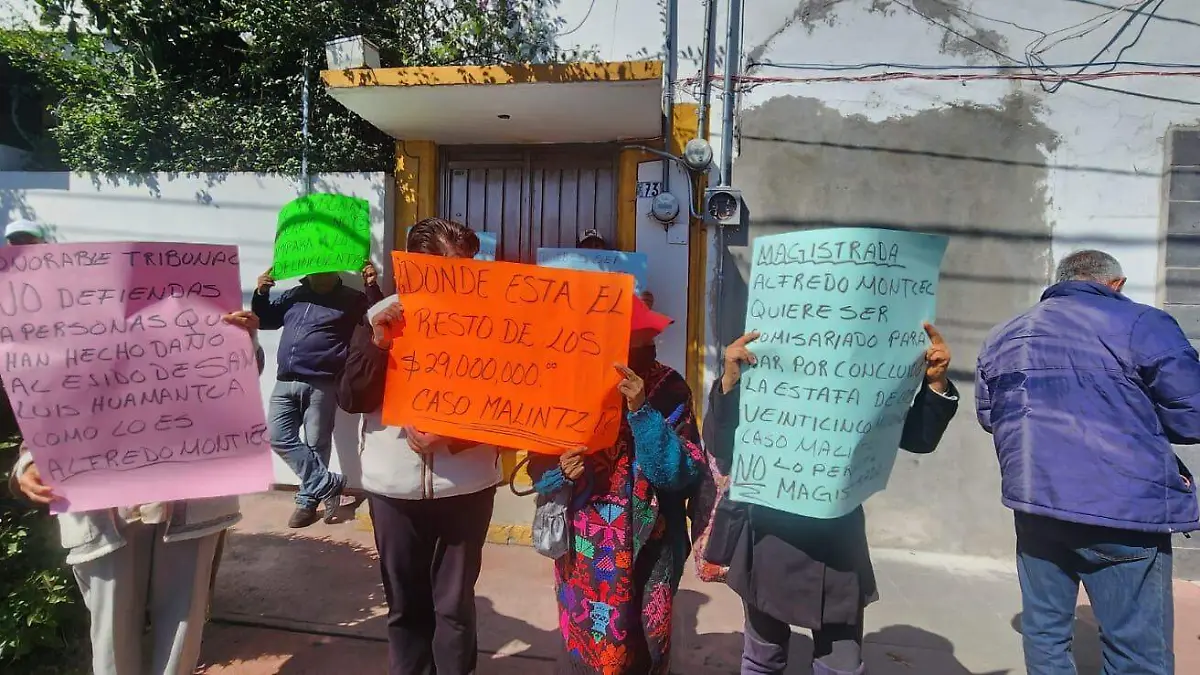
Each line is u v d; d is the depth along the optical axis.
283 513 5.07
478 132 5.37
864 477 2.28
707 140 5.06
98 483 2.30
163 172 5.76
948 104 4.83
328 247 4.39
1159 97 4.68
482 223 5.69
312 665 3.17
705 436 2.53
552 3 5.32
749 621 2.53
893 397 2.23
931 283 2.25
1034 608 2.64
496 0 5.39
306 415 4.72
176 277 2.36
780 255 2.30
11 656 2.71
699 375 5.10
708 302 5.08
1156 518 2.35
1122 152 4.73
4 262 2.23
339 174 5.59
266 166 5.94
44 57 6.64
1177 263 4.62
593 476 2.28
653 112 4.80
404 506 2.57
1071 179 4.77
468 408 2.39
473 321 2.38
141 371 2.33
